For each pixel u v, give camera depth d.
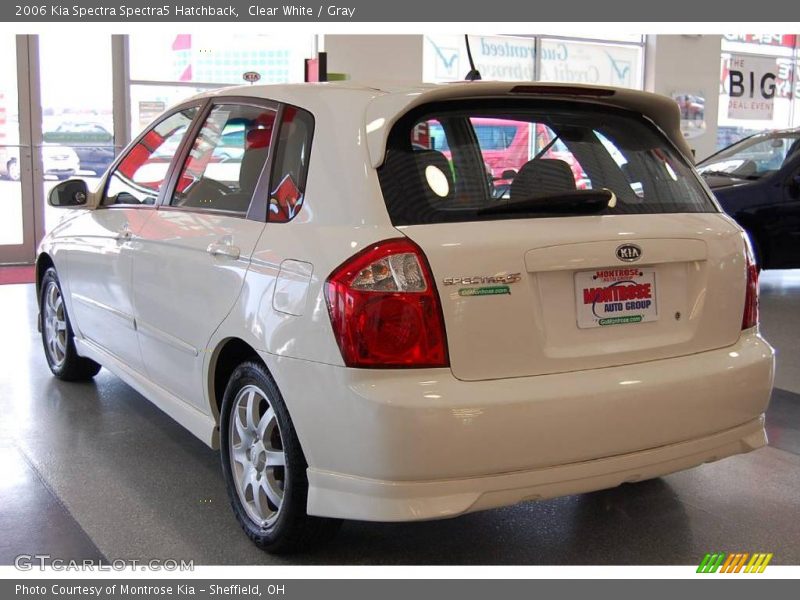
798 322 6.67
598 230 2.40
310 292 2.32
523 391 2.22
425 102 2.45
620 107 2.79
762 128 15.30
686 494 3.22
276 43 10.68
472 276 2.22
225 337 2.73
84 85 9.81
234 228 2.79
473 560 2.69
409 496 2.18
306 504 2.49
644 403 2.35
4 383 4.66
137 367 3.63
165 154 3.53
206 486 3.26
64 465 3.46
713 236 2.60
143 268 3.36
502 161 2.47
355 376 2.21
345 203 2.36
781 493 3.23
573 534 2.88
